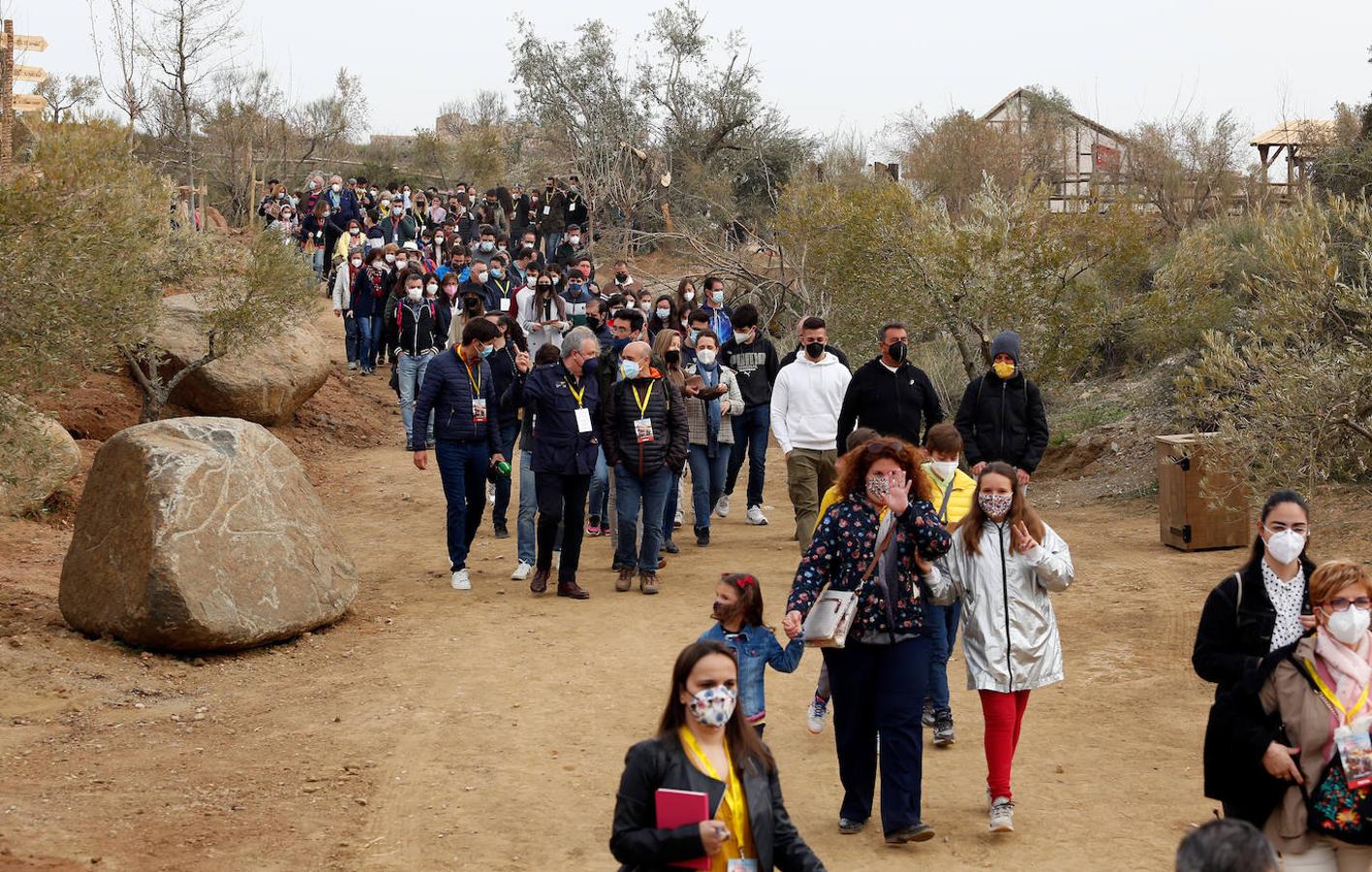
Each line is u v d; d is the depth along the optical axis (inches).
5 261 385.4
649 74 1669.5
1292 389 381.4
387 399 872.9
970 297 647.1
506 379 530.9
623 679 353.7
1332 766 181.2
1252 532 492.4
